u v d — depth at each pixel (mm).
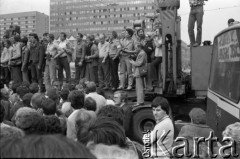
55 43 12477
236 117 5367
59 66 12625
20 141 997
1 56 13852
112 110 3680
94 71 12070
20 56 13297
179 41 10430
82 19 63469
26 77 13117
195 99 9594
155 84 10195
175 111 9797
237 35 5621
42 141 989
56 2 65562
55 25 65062
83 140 2645
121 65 11086
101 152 2400
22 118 3324
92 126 2789
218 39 7168
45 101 4723
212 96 7230
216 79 7070
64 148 976
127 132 8234
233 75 5762
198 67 9234
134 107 8586
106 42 11852
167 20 9555
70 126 4711
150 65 10211
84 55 12070
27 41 13562
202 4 9781
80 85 8398
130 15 61875
